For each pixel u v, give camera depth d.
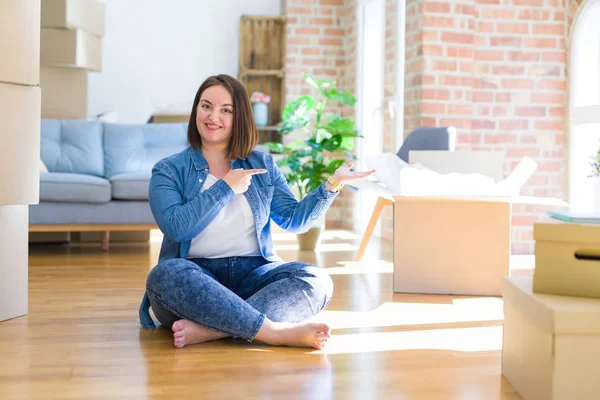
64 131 5.14
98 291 3.16
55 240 5.17
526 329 1.70
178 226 2.19
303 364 1.98
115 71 6.72
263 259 2.41
